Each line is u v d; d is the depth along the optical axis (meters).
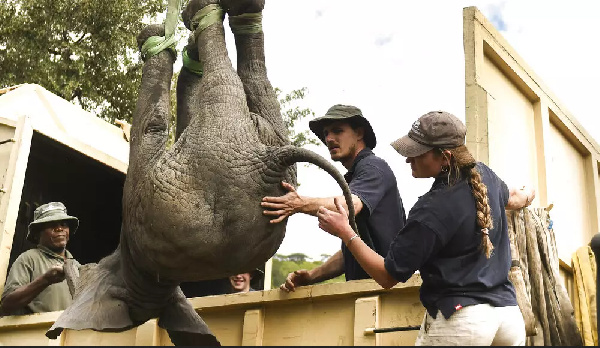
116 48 14.76
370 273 3.37
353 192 4.33
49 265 5.81
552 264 4.16
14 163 5.22
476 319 3.13
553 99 5.59
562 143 5.82
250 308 4.38
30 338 4.73
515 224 4.02
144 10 15.23
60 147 6.16
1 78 14.04
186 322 3.58
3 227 5.09
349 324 4.03
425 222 3.22
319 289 4.13
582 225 5.91
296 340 4.18
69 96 14.05
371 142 4.88
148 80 3.45
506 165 4.73
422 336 3.28
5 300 5.11
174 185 3.01
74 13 14.75
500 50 4.92
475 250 3.25
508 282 3.33
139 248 3.15
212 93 3.16
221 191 3.00
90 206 7.39
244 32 3.35
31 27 14.52
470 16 4.69
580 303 4.96
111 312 3.34
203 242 2.98
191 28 3.39
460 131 3.35
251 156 3.06
